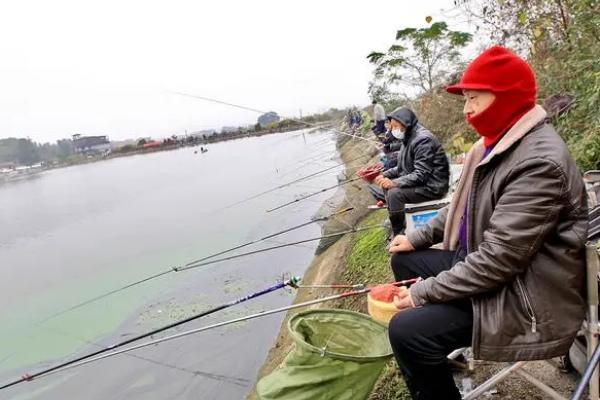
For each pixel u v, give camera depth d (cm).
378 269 446
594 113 337
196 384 433
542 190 137
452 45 901
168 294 684
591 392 169
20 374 510
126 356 510
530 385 212
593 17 368
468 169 178
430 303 157
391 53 977
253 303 602
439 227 202
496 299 146
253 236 955
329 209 987
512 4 468
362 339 220
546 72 418
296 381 199
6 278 930
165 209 1504
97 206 1792
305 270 703
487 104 152
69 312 687
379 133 784
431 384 163
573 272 141
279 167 2031
